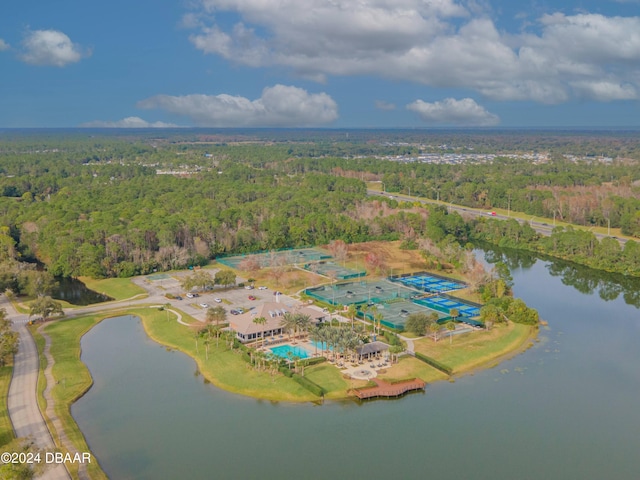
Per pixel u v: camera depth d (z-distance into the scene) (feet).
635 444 478.18
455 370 613.11
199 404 542.16
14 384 567.59
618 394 566.36
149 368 627.05
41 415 506.89
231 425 503.61
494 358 648.38
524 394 563.48
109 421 509.76
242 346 651.66
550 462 450.30
